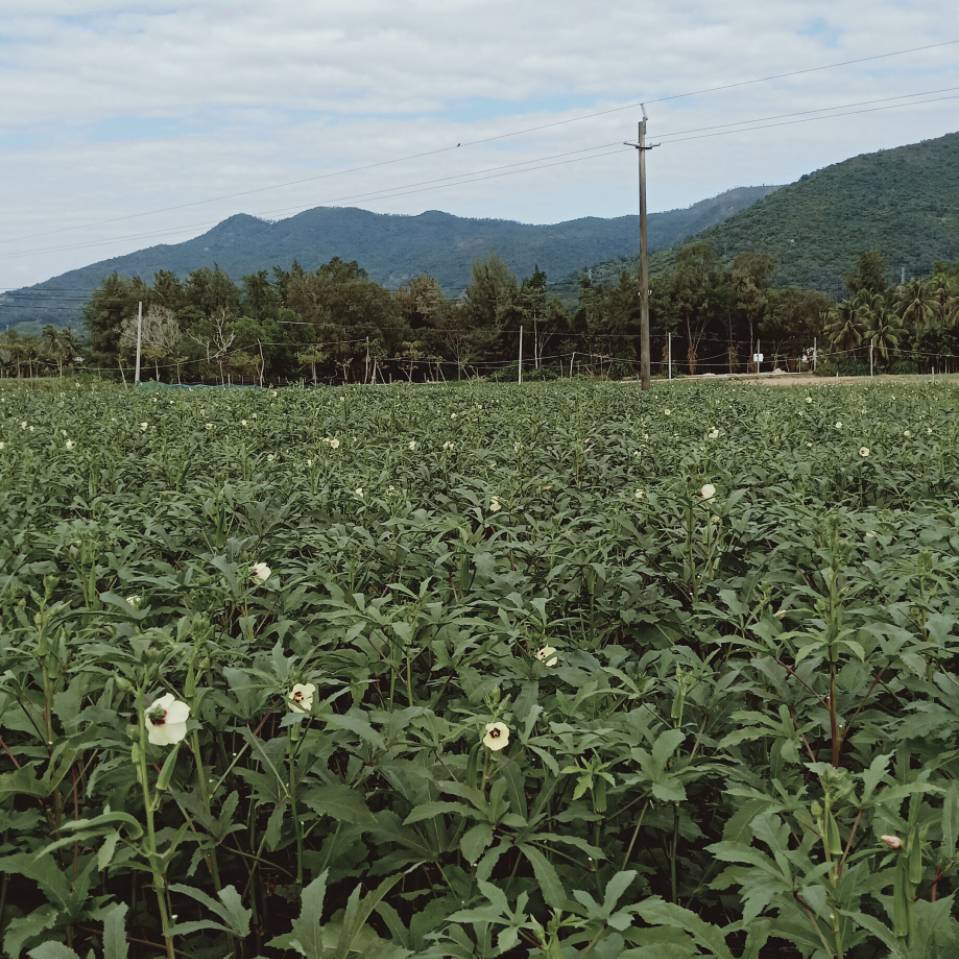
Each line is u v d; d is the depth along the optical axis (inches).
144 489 322.0
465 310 5393.7
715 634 180.7
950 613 159.6
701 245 5536.4
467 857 100.5
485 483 328.2
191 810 114.3
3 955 97.7
